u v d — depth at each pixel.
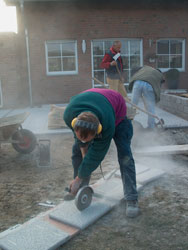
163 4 11.05
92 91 2.60
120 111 2.73
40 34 10.72
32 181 4.01
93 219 2.81
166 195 3.39
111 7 10.84
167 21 11.20
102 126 2.29
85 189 2.87
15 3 10.39
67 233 2.62
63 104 11.12
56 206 3.18
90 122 2.07
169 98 8.62
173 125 6.79
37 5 10.50
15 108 10.67
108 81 7.41
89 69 11.17
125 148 2.83
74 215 2.87
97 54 11.23
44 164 4.57
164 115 8.25
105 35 11.01
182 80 11.78
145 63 11.39
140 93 5.88
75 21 10.79
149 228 2.74
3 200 3.45
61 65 11.20
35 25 10.63
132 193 2.92
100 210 2.96
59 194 3.57
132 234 2.65
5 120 5.43
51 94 11.19
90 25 10.88
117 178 3.81
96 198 3.26
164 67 11.76
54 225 2.77
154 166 4.36
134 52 11.41
